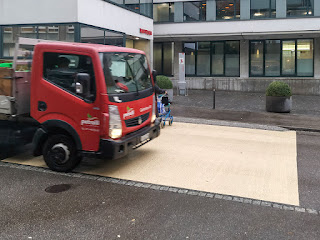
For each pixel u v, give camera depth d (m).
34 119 6.39
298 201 5.20
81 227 4.30
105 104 5.80
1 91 6.56
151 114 7.26
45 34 14.65
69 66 6.02
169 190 5.59
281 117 13.07
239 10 23.64
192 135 9.81
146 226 4.34
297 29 22.52
